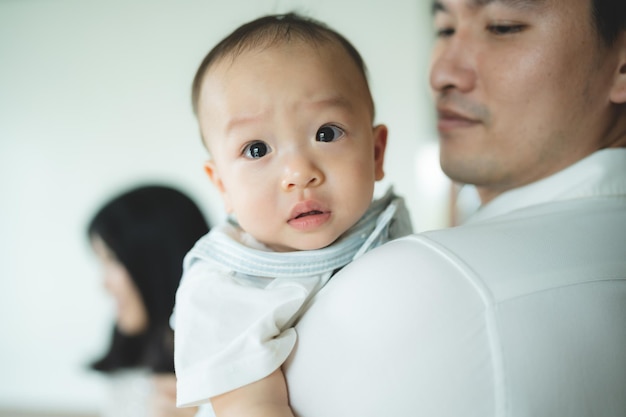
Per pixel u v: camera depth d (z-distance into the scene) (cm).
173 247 160
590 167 76
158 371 158
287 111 70
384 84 312
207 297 69
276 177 70
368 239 76
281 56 71
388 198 84
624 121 82
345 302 64
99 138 344
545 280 62
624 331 62
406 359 59
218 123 73
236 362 64
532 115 79
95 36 341
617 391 60
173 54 335
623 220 70
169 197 164
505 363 58
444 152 87
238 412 63
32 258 354
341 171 71
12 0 347
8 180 353
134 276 158
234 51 74
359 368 60
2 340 354
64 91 346
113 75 341
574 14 76
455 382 58
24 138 352
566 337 60
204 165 82
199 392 64
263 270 71
